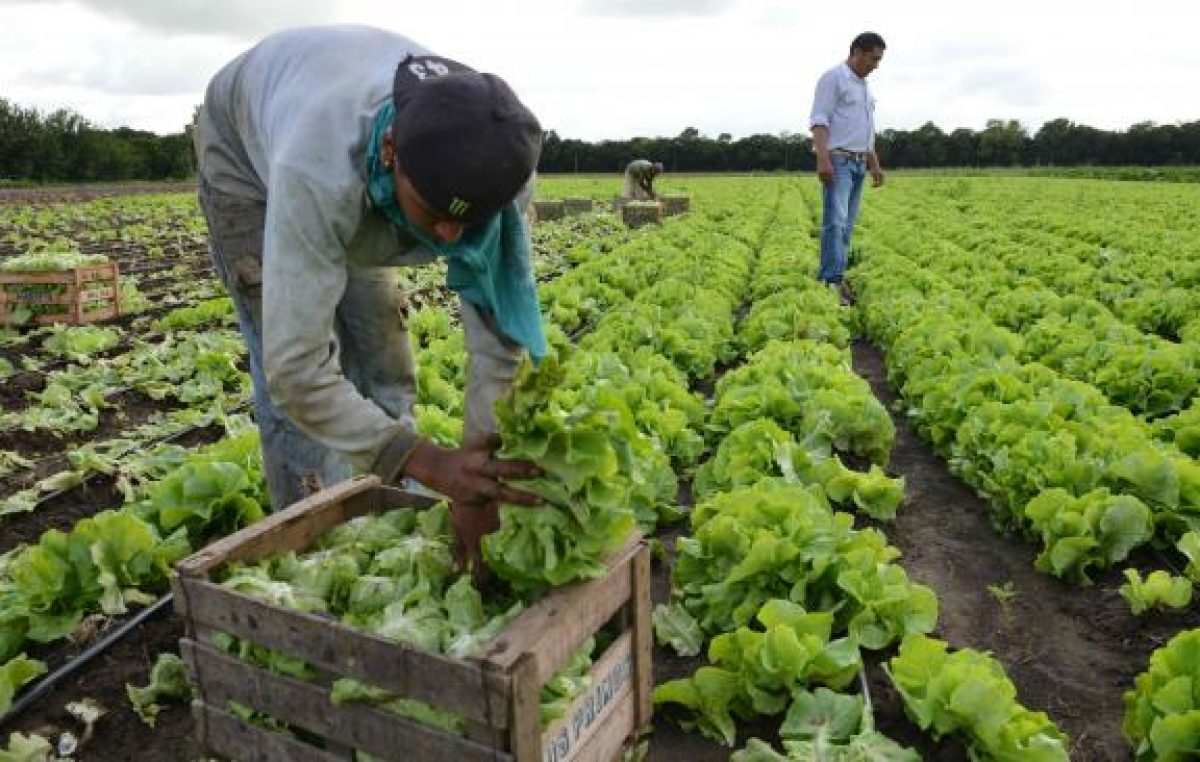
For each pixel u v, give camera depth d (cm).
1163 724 333
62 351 1051
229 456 557
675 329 984
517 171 253
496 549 289
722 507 496
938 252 1770
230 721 301
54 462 725
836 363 866
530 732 254
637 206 2589
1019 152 9756
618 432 296
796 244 1867
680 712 408
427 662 254
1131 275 1445
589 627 288
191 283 1533
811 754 344
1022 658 462
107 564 459
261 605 280
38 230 2517
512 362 351
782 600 403
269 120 311
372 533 340
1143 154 9406
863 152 1333
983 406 663
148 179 7319
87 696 419
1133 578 476
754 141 9588
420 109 250
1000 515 595
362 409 297
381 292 427
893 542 581
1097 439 588
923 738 385
